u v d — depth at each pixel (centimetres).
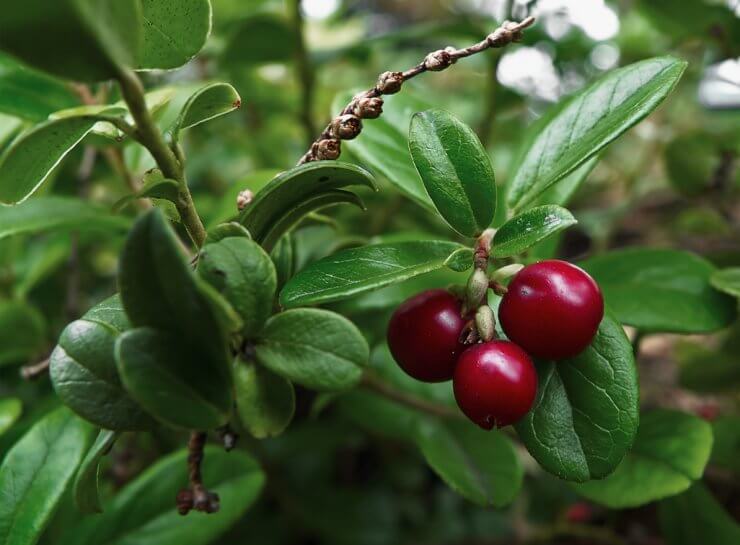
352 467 17
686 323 8
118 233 10
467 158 6
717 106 19
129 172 10
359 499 15
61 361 5
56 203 10
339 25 20
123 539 8
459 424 10
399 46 25
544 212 6
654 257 9
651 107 6
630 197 17
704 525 9
